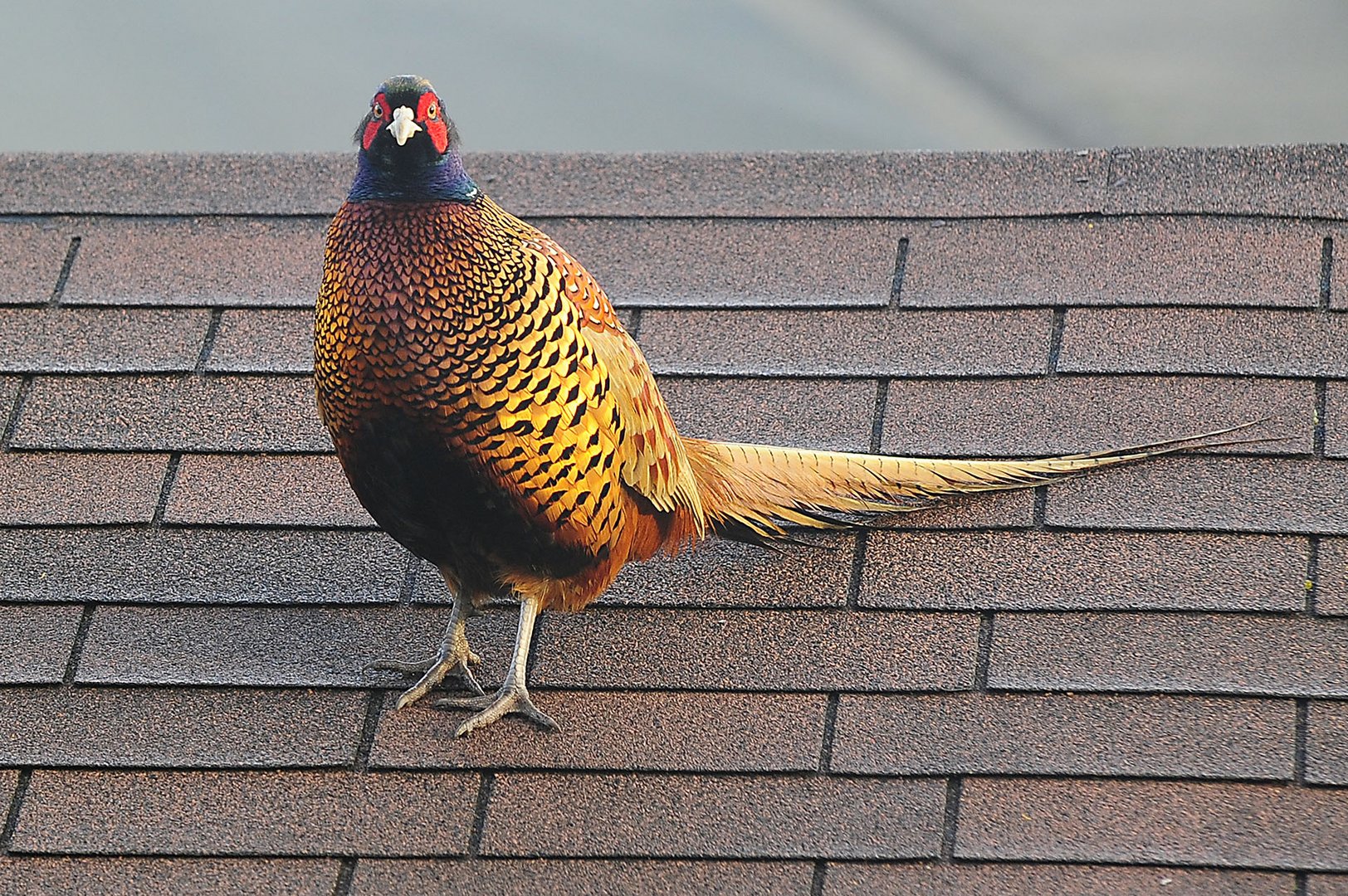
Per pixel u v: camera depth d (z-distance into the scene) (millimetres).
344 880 6773
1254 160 9023
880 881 6602
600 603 7816
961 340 8547
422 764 7168
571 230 9258
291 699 7453
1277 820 6645
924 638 7465
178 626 7723
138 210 9391
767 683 7363
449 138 7066
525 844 6844
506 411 6961
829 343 8633
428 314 6910
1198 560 7582
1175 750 6910
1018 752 6980
